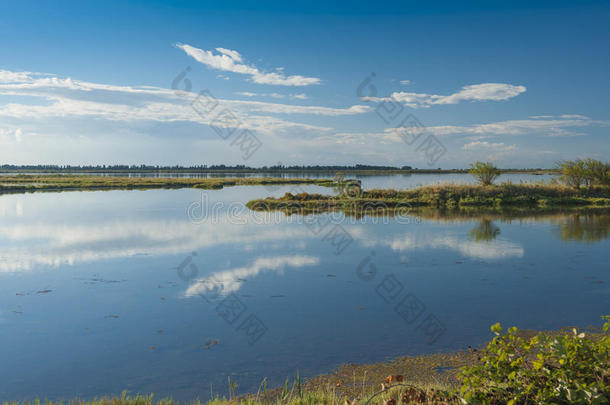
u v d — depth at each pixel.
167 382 6.29
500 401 3.89
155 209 30.25
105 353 7.36
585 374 3.63
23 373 6.65
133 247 16.83
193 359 7.07
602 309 9.09
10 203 34.62
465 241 17.45
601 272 12.22
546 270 12.57
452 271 12.66
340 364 6.77
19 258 14.95
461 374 4.13
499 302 9.70
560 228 20.45
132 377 6.48
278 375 6.44
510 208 29.88
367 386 5.91
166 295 10.70
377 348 7.36
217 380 6.32
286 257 14.92
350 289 11.05
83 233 20.12
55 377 6.50
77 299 10.43
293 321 8.77
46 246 17.05
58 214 27.28
